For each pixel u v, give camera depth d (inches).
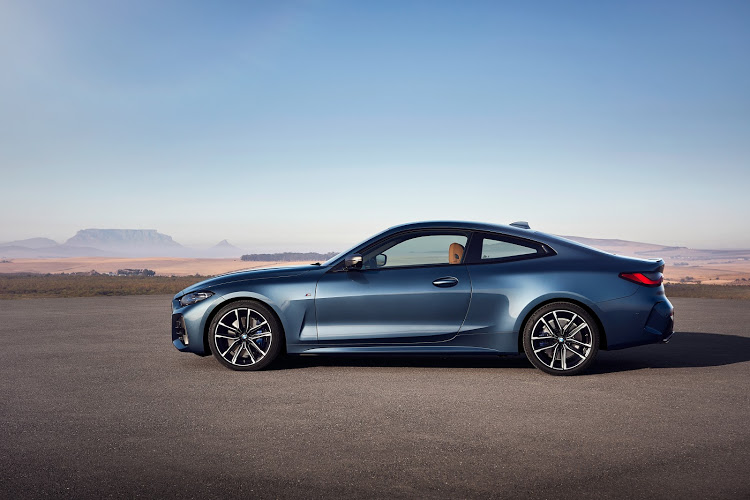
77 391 192.4
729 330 344.2
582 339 216.4
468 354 220.8
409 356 241.3
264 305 226.8
